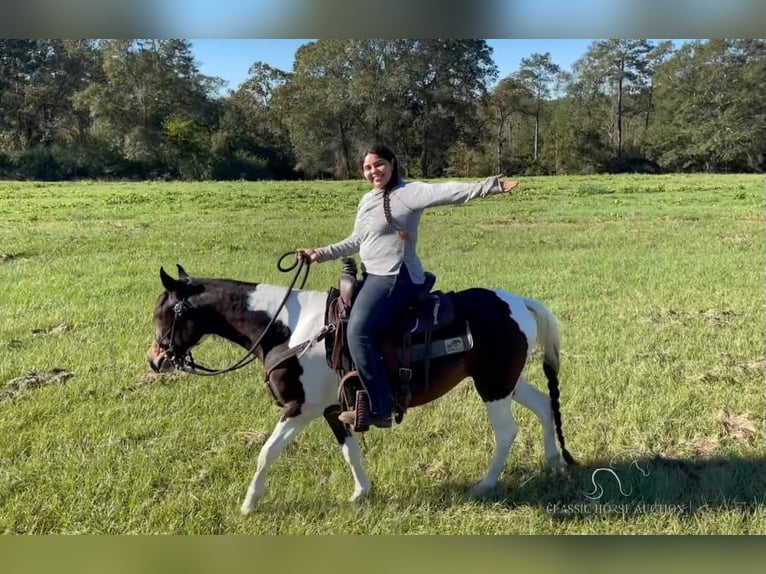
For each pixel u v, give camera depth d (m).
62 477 4.77
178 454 5.16
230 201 23.02
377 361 4.05
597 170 53.66
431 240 14.73
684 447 5.20
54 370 6.88
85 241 14.45
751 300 9.18
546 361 4.82
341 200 23.39
